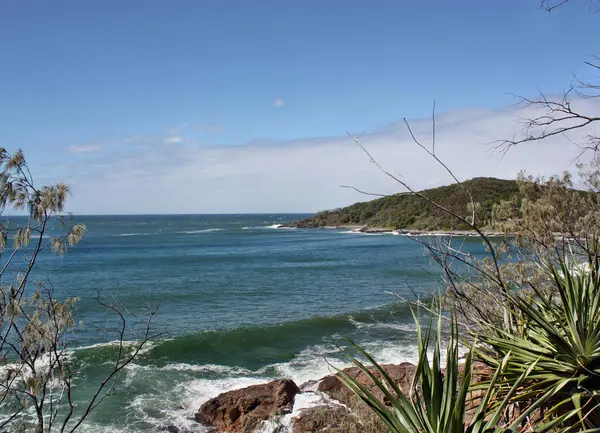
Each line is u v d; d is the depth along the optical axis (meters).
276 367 15.07
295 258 53.41
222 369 14.87
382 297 27.41
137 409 11.41
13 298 4.97
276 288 31.69
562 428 3.55
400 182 4.02
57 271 40.69
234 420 10.08
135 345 15.36
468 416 4.18
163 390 12.83
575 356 3.76
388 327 19.77
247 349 17.17
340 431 7.69
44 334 5.25
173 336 18.20
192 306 25.58
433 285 28.61
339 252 61.38
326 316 22.02
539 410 3.99
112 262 49.09
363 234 107.38
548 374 3.84
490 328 4.85
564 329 4.16
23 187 5.09
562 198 6.59
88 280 35.06
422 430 3.21
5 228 5.06
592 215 6.38
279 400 10.17
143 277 37.34
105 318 21.36
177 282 34.47
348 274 38.12
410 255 55.12
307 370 14.73
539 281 6.20
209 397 12.36
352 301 26.48
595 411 3.67
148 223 191.38
